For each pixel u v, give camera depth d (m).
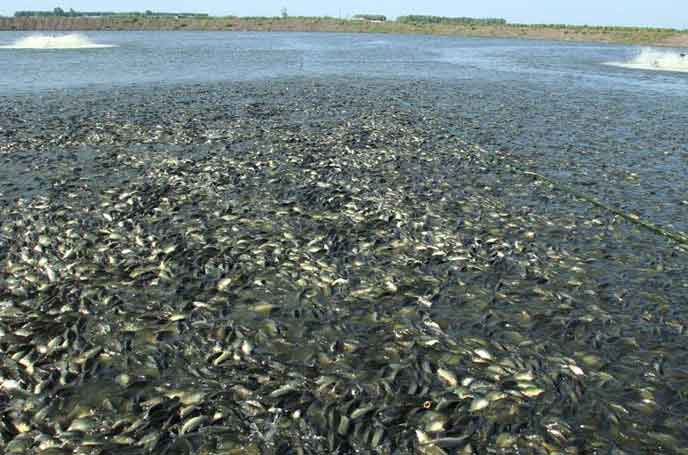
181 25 130.12
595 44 99.06
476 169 16.58
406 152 18.28
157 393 6.72
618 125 23.95
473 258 10.55
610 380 7.08
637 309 8.86
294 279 9.60
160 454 5.80
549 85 38.34
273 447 5.91
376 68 48.81
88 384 6.89
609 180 15.82
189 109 25.75
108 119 22.84
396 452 5.88
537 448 5.94
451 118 24.78
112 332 7.94
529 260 10.53
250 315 8.47
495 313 8.64
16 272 9.62
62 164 16.28
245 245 10.83
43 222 11.71
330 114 25.06
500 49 80.75
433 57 63.59
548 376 7.09
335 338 7.92
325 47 76.94
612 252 11.00
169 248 10.59
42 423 6.24
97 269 9.76
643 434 6.19
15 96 28.83
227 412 6.37
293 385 6.86
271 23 136.38
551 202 13.88
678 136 21.81
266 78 39.31
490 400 6.61
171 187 14.25
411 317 8.50
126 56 56.53
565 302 9.03
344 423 6.23
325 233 11.52
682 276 10.02
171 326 8.10
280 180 14.98
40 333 7.83
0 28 112.31
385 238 11.35
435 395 6.71
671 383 7.05
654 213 13.19
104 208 12.66
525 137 21.20
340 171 15.90
